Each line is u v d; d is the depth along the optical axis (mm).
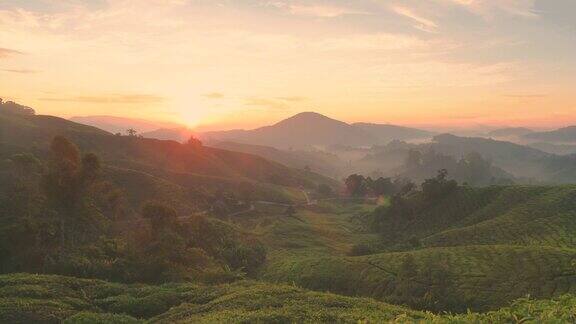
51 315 36469
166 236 71250
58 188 77375
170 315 37312
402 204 173625
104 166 152875
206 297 42750
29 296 41375
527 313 14141
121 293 46125
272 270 101312
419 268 87000
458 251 95562
